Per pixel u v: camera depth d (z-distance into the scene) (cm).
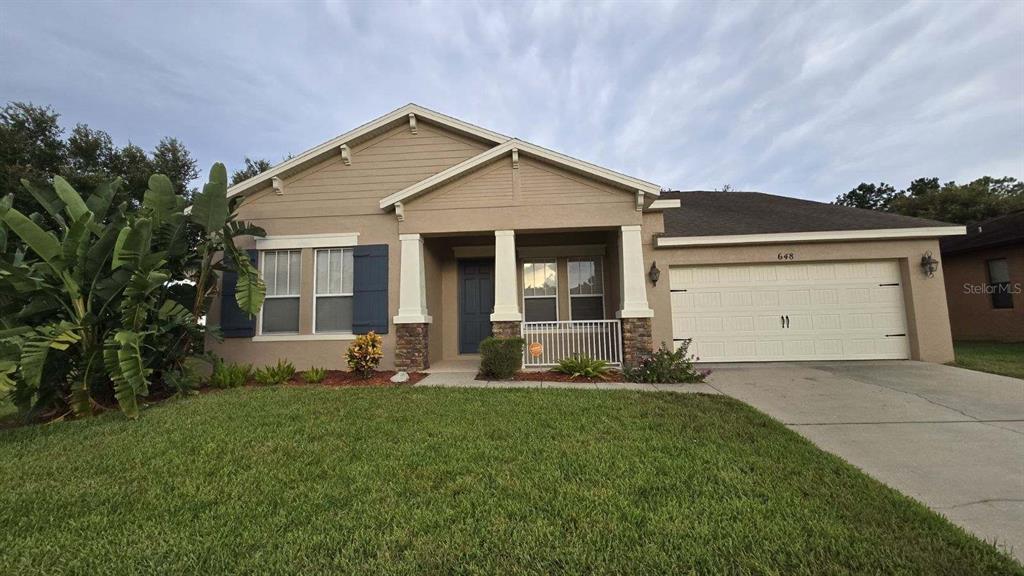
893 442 445
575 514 278
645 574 219
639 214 882
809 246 950
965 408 566
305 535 257
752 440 430
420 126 990
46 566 237
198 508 298
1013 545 255
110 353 568
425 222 918
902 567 225
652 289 959
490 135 972
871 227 944
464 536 253
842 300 952
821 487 321
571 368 816
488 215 906
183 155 1708
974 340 1366
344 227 950
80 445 446
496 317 876
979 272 1362
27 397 602
